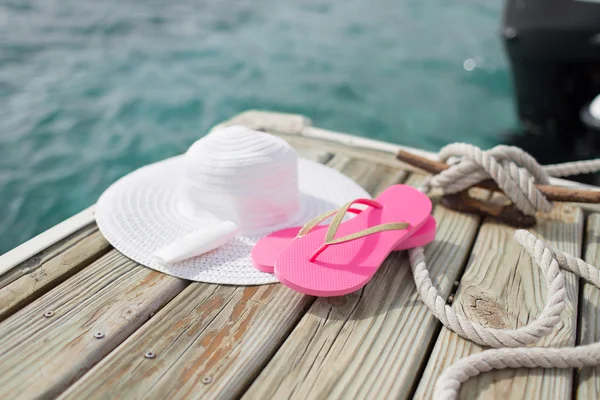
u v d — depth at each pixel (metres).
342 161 1.16
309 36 3.28
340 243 0.79
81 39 2.82
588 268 0.81
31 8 3.15
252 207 0.87
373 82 2.69
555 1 1.97
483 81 2.73
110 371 0.65
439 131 2.24
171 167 1.07
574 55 1.97
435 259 0.86
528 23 2.01
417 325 0.74
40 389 0.63
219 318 0.73
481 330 0.71
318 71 2.77
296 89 2.55
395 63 2.93
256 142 0.87
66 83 2.32
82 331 0.70
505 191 0.91
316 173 1.08
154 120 2.11
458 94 2.59
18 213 1.55
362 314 0.75
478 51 3.11
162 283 0.79
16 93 2.19
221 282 0.79
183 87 2.42
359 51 3.08
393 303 0.77
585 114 1.74
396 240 0.81
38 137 1.91
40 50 2.62
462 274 0.85
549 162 2.00
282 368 0.67
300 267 0.76
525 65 2.10
